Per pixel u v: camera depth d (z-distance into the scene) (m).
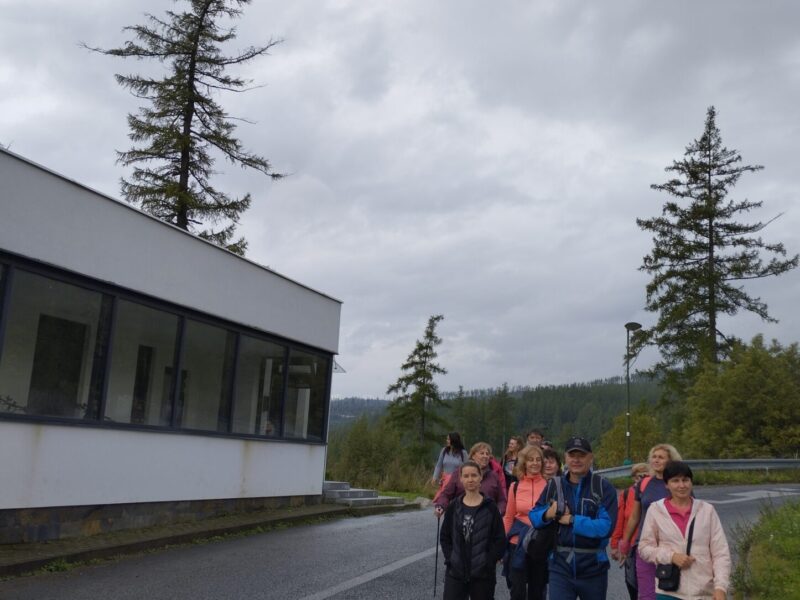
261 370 14.68
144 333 11.62
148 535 10.72
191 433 12.52
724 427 35.16
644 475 7.16
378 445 39.59
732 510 16.80
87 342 10.48
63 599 7.21
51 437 9.75
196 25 25.45
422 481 23.55
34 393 9.59
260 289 14.57
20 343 9.38
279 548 10.93
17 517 9.30
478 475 5.95
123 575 8.49
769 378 35.09
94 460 10.45
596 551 5.56
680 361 39.72
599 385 168.25
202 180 26.05
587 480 5.69
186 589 7.89
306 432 16.19
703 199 41.12
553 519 5.61
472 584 5.84
